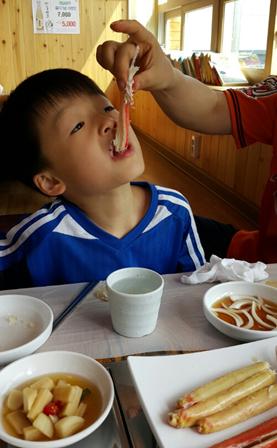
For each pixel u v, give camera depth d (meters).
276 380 0.52
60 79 0.76
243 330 0.61
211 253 1.34
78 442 0.46
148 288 0.68
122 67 0.76
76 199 0.85
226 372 0.54
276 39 2.56
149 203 0.92
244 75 2.97
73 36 4.65
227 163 2.84
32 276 0.89
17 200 2.89
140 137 4.86
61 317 0.67
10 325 0.65
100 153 0.73
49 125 0.74
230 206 2.86
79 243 0.87
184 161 3.61
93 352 0.60
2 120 0.80
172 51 3.81
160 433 0.45
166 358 0.55
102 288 0.75
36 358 0.55
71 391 0.49
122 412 0.50
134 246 0.89
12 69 4.65
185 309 0.70
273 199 1.12
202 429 0.45
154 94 1.08
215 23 3.33
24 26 4.52
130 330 0.62
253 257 1.19
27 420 0.47
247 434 0.45
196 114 1.09
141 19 4.69
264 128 1.12
